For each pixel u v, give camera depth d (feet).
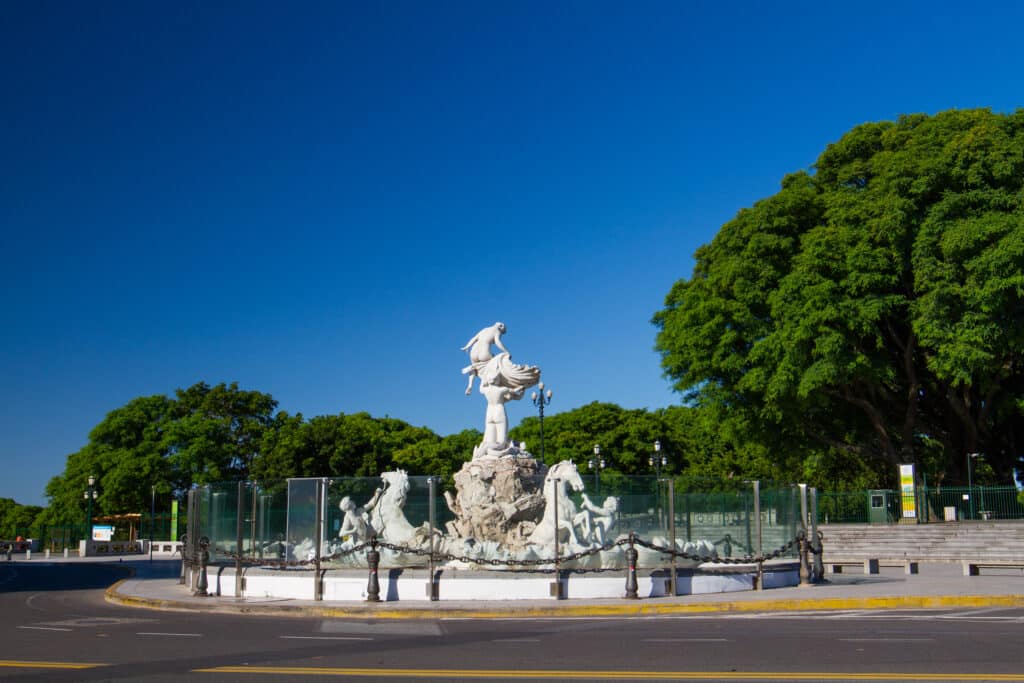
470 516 85.76
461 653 45.14
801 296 132.16
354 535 80.69
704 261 159.02
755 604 68.54
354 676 37.60
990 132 126.41
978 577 92.27
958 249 120.16
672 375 156.04
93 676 38.29
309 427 236.02
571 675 37.01
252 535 82.43
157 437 263.29
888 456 145.48
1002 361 130.21
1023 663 38.70
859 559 119.65
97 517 260.62
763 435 149.38
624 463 241.76
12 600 88.58
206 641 51.60
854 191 141.79
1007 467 155.12
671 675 36.65
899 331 142.10
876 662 39.47
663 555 77.56
